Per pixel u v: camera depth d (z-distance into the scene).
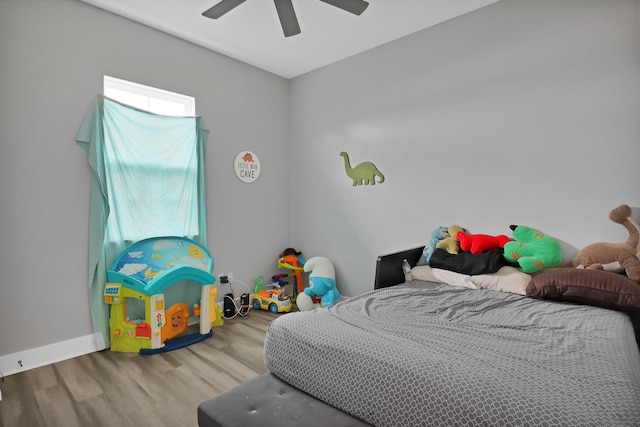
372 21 2.73
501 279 2.18
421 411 1.03
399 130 3.07
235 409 1.23
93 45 2.49
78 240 2.42
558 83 2.26
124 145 2.62
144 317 2.65
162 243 2.78
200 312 2.73
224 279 3.35
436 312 1.73
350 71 3.40
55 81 2.32
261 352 2.46
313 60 3.48
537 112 2.35
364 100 3.30
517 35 2.41
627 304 1.71
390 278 2.53
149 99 2.92
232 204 3.44
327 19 2.69
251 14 2.60
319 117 3.70
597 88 2.13
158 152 2.80
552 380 0.99
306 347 1.36
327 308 1.77
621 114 2.05
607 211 2.11
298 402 1.28
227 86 3.37
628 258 1.92
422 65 2.89
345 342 1.29
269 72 3.78
